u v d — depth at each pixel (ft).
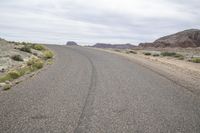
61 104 23.04
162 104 23.79
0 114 19.95
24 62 57.41
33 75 39.91
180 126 17.88
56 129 16.90
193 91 30.12
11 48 73.15
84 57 76.38
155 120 19.07
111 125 17.84
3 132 16.33
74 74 41.27
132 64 60.29
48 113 20.34
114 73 43.73
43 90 28.81
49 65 53.01
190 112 21.36
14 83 33.04
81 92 28.17
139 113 20.80
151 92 29.01
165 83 35.22
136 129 17.15
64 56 77.15
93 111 21.12
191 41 378.12
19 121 18.38
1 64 49.96
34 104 22.89
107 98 25.70
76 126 17.52
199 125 18.13
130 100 25.07
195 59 81.82
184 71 51.29
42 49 94.84
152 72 46.75
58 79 36.24
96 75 40.86
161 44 368.89
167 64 66.28
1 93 27.35
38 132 16.37
